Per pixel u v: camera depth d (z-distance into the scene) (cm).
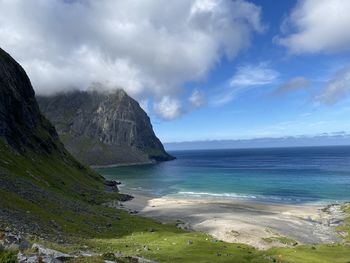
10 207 6359
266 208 13400
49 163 15050
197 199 15925
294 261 6397
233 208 13375
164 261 5366
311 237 9262
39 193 8831
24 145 14150
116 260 2970
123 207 13188
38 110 19050
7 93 14725
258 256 6631
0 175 8512
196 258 5844
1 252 2316
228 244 7444
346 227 10175
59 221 7044
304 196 16312
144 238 7512
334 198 15675
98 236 7044
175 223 10575
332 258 6694
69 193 12100
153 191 19212
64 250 3312
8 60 16875
